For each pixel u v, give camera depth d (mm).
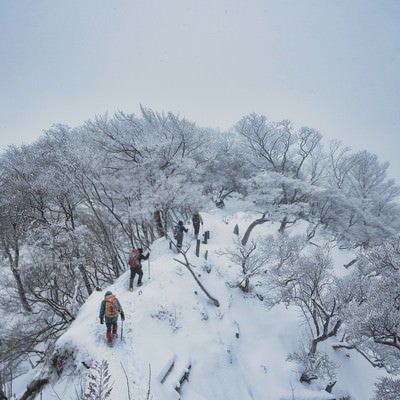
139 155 15633
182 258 12211
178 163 15617
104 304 6770
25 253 14711
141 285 10047
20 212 14523
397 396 5910
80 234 14703
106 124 15641
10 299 12883
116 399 5477
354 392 9977
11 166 17359
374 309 5879
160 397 6000
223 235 16750
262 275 12086
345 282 9352
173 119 17344
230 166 23688
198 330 9219
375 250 8219
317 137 22781
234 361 9133
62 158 15195
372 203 25391
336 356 10836
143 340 7625
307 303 10172
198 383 7527
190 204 16359
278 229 21484
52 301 12828
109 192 15922
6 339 10883
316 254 10711
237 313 11227
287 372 9562
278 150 24203
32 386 6723
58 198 14938
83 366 6348
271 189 19531
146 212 14273
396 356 7121
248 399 8180
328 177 27328
